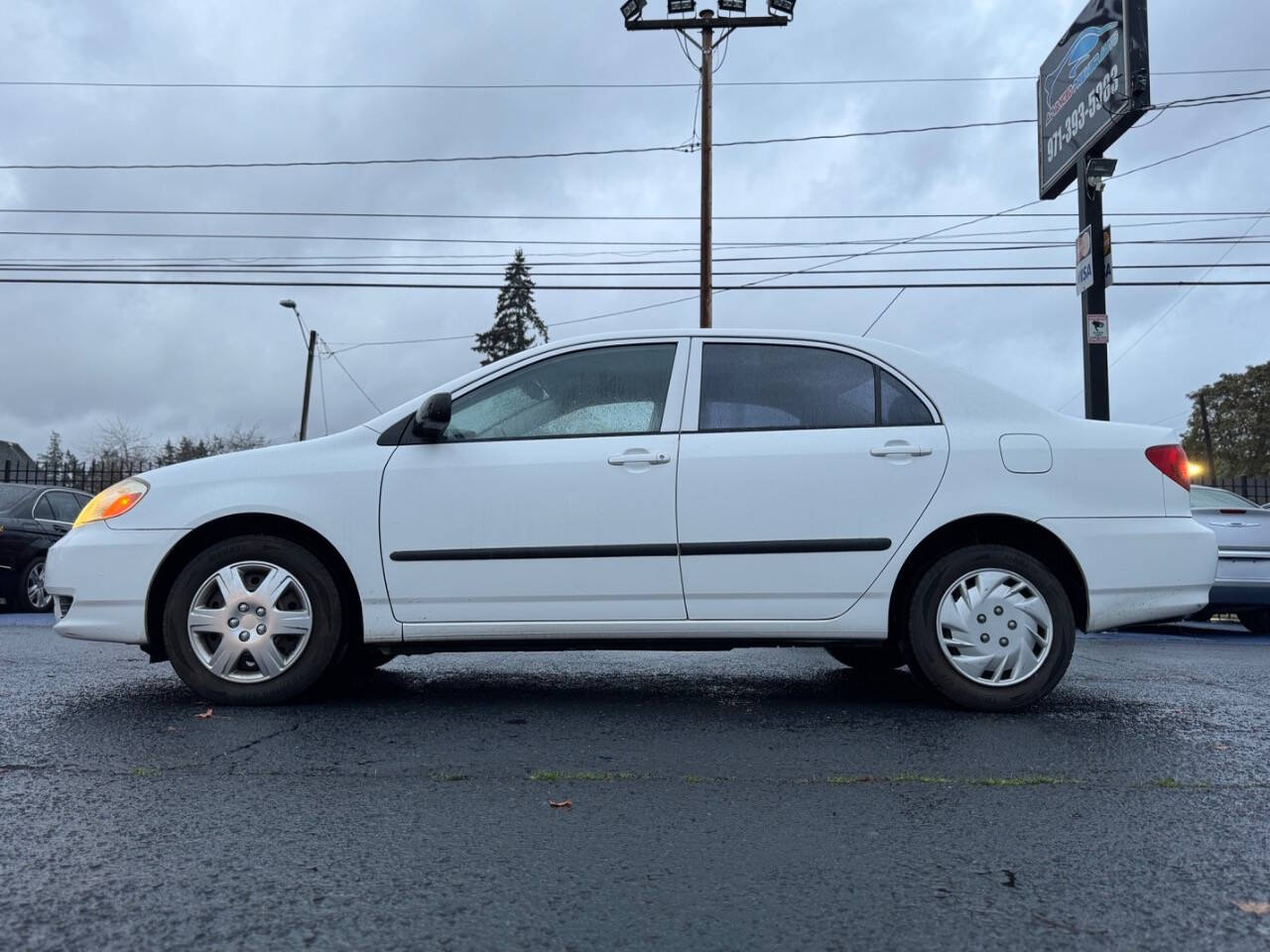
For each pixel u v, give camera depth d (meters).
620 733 3.73
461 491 4.13
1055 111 12.80
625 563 4.09
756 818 2.75
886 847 2.52
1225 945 1.97
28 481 19.91
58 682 4.76
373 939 1.97
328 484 4.16
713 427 4.20
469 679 4.96
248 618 4.12
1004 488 4.10
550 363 4.36
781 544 4.09
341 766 3.24
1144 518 4.14
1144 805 2.87
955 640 4.09
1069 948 1.95
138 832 2.58
